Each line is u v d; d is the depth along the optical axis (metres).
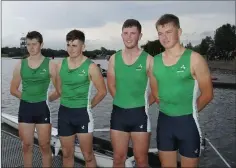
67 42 2.81
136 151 2.88
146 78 2.74
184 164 2.47
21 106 3.24
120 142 2.85
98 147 5.35
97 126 11.17
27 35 3.05
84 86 2.90
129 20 2.67
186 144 2.41
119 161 2.92
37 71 3.09
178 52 2.36
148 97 2.86
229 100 17.80
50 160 3.34
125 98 2.78
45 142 3.25
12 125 6.93
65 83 2.92
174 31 2.31
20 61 3.24
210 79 2.38
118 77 2.76
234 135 10.80
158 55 2.47
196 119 2.43
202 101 2.46
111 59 2.86
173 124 2.43
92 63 2.90
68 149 3.07
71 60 2.90
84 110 2.94
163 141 2.50
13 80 3.30
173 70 2.32
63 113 2.99
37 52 3.07
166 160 2.53
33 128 3.28
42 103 3.18
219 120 13.48
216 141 10.06
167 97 2.41
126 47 2.69
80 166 4.19
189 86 2.36
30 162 3.35
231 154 8.45
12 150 4.41
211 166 6.73
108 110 13.42
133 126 2.80
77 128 2.98
